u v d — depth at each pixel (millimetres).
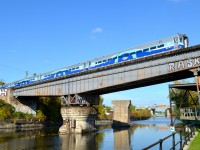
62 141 55750
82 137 63469
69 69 75312
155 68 52719
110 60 62781
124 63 58062
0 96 101188
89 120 76188
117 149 44969
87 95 75250
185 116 49500
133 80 56750
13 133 73625
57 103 118250
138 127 104625
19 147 47375
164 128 96312
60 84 76875
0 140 57188
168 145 42750
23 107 102375
